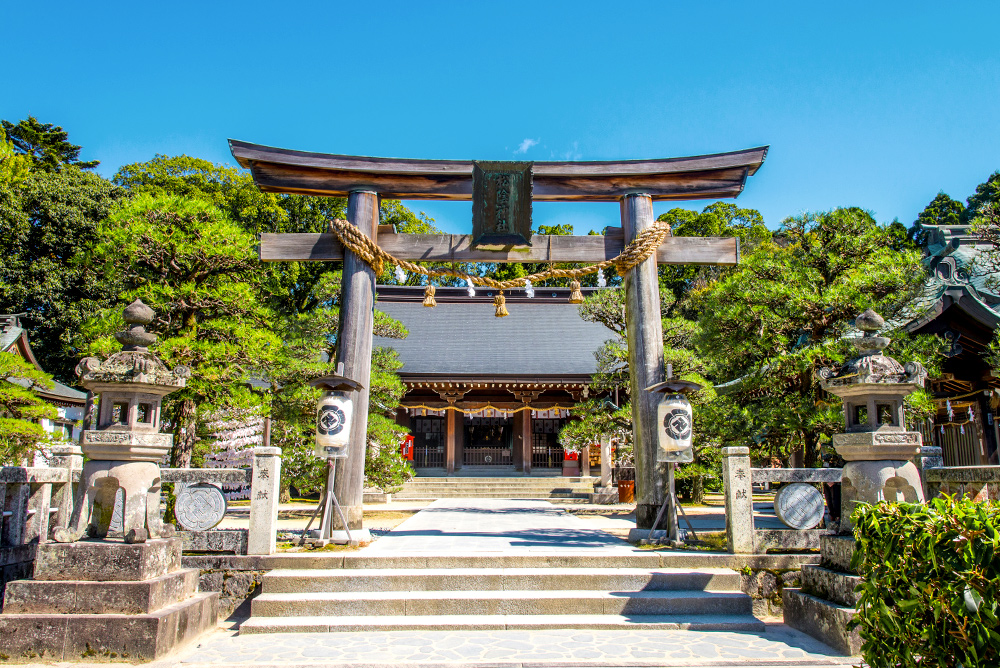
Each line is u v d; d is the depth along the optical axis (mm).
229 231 10594
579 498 21703
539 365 25047
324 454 8336
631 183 10336
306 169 9984
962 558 3199
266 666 5184
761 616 7055
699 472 12992
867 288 10492
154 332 10992
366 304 9602
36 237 25203
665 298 18984
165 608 5812
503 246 9852
